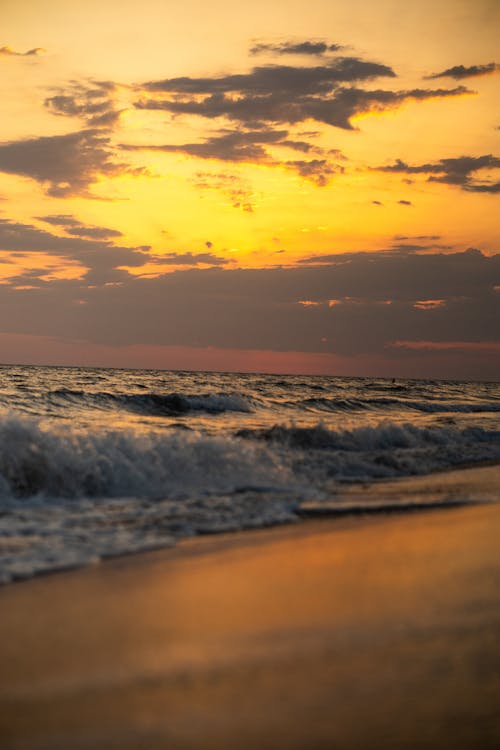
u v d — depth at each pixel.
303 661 3.61
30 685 3.28
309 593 4.82
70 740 2.79
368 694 3.24
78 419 18.56
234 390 36.56
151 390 34.41
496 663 3.62
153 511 8.03
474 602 4.64
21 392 25.61
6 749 2.71
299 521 7.58
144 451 10.52
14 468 8.95
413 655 3.71
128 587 4.95
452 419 23.88
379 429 15.70
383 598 4.71
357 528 7.22
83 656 3.64
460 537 6.79
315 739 2.83
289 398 31.25
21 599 4.64
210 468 10.66
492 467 13.27
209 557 5.90
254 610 4.44
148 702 3.13
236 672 3.46
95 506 8.32
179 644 3.83
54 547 6.11
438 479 11.25
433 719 3.02
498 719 3.03
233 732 2.87
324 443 14.64
